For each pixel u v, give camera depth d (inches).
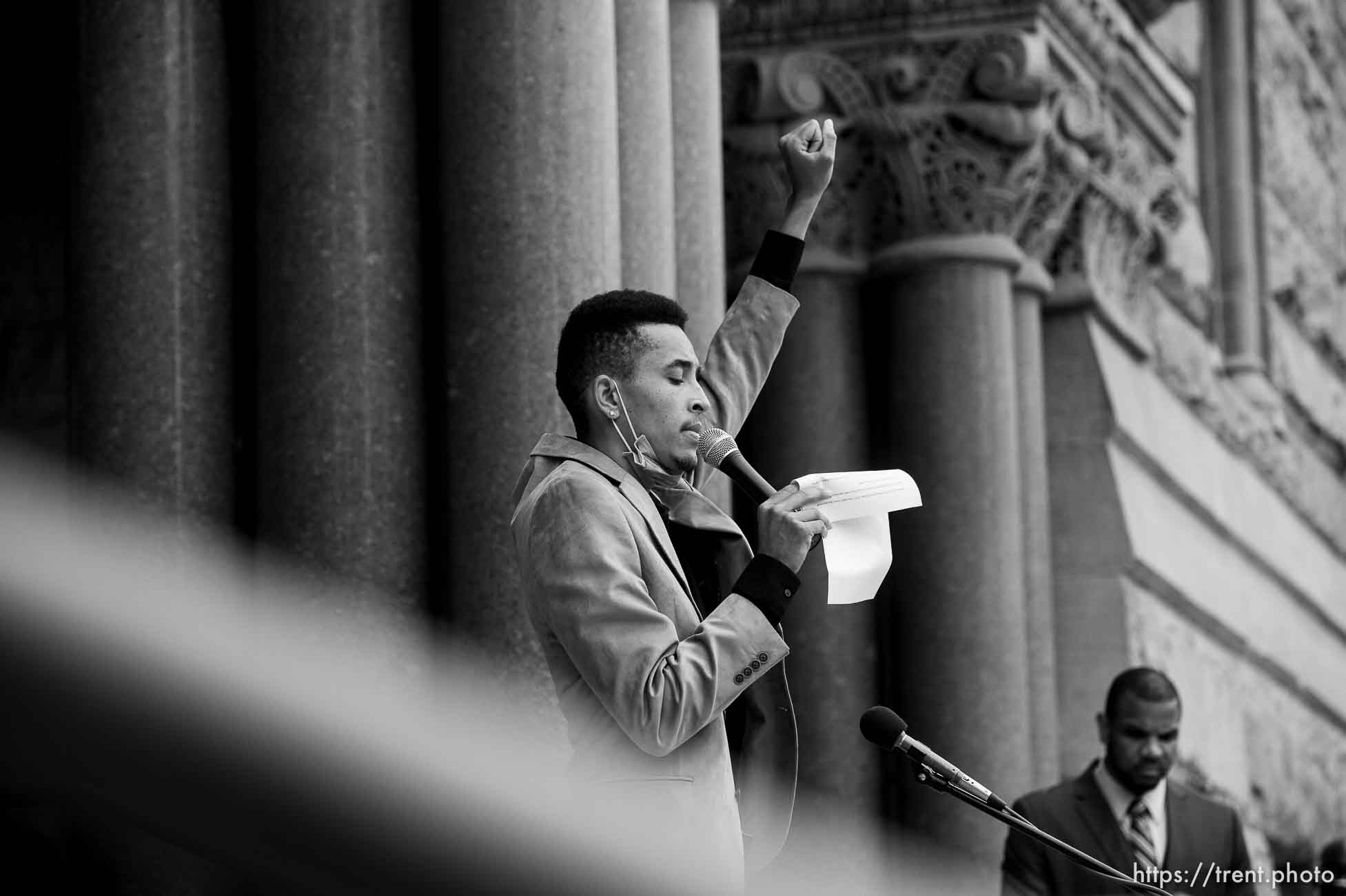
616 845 166.2
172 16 371.2
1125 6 716.0
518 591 368.2
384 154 379.2
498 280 376.2
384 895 111.5
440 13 387.9
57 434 519.2
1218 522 748.6
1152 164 736.3
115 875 95.1
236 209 378.9
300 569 360.5
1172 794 475.8
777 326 303.6
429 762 124.3
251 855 100.4
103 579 99.7
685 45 497.7
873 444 619.2
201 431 363.3
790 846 588.7
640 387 247.8
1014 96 596.1
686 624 231.6
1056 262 666.8
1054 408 666.2
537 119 380.5
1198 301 810.8
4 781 91.0
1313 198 973.8
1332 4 1027.3
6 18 533.6
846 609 603.5
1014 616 595.5
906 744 257.4
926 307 604.7
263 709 104.0
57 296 525.7
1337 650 883.4
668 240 439.5
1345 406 993.5
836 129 610.2
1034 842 461.7
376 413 368.8
